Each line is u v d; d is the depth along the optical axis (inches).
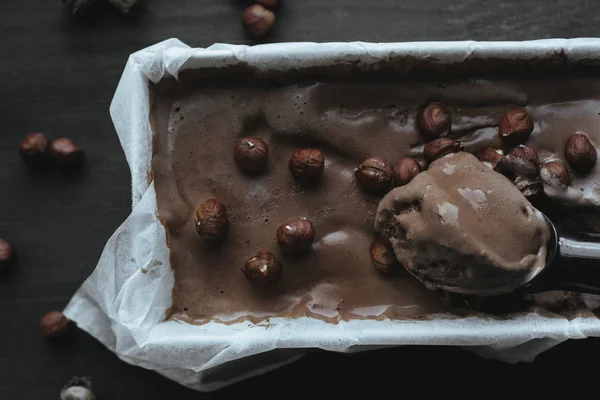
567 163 15.4
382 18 17.5
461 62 15.3
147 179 15.1
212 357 14.8
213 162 15.5
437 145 15.2
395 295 15.3
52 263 17.4
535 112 15.6
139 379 17.3
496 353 16.6
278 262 15.3
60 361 17.3
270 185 15.5
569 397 17.0
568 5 17.4
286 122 15.5
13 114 17.6
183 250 15.5
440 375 17.1
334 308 15.3
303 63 15.3
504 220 13.9
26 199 17.5
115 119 15.2
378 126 15.6
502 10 17.5
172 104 15.6
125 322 14.8
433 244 13.9
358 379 17.2
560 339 14.8
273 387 17.2
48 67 17.6
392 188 15.4
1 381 17.3
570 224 15.2
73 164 17.4
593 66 15.5
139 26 17.6
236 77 15.5
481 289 14.4
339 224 15.5
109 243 15.0
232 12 17.6
